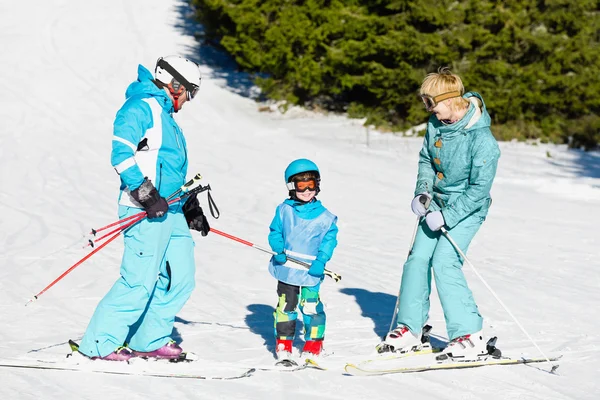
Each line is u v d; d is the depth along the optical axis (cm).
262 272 1736
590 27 4112
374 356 1196
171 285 1138
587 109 4141
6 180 2672
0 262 1744
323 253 1146
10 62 4425
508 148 3822
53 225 2136
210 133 3678
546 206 2641
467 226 1195
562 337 1337
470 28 4016
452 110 1176
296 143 3575
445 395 1023
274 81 4509
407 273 1225
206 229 1175
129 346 1153
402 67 4022
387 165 3212
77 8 5881
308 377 1078
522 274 1823
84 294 1505
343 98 4750
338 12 4266
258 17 4409
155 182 1106
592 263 1956
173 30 5741
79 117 3697
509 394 1032
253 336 1288
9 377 1027
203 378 1058
